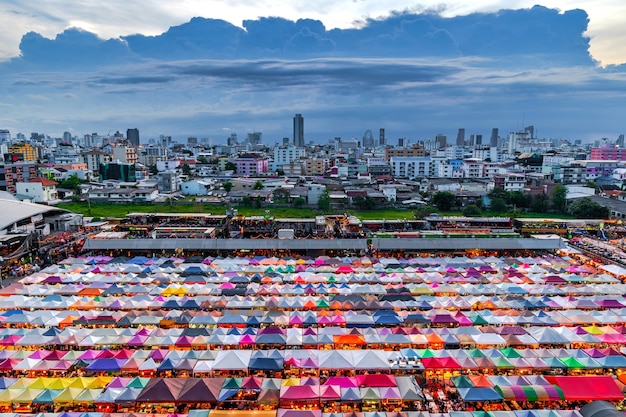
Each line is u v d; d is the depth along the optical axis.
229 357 42.16
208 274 69.50
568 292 61.00
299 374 41.69
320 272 69.69
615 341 46.00
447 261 75.56
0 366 40.69
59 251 82.31
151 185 167.50
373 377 38.78
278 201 147.00
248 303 56.00
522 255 83.56
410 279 65.25
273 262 73.75
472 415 34.22
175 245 82.56
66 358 42.59
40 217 100.25
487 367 41.28
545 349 44.09
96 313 52.75
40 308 55.41
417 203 145.25
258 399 36.53
